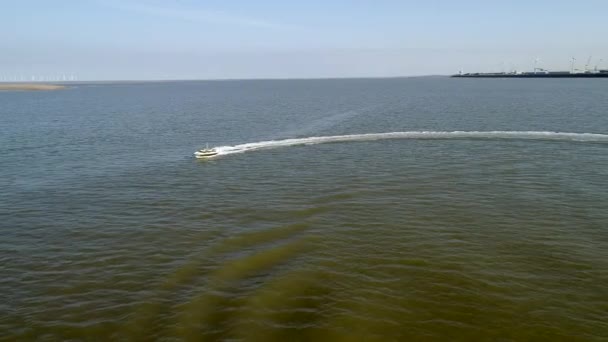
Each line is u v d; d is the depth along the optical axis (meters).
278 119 113.94
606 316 23.62
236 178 52.47
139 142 78.62
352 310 24.31
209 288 26.59
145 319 23.61
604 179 48.47
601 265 28.98
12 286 27.25
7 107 160.00
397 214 39.16
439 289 26.44
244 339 21.81
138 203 43.12
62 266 29.84
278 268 29.27
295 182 50.22
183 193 46.47
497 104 135.75
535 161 57.91
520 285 26.77
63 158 64.50
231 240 33.75
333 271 28.73
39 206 42.34
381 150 67.75
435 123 95.75
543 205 40.62
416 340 21.83
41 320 23.67
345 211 40.16
